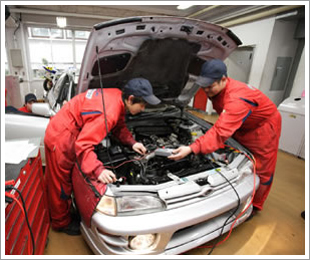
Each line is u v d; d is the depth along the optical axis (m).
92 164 1.03
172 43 1.45
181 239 1.14
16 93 4.81
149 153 1.42
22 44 5.35
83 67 1.30
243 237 1.55
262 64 4.00
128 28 1.19
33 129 1.83
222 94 1.47
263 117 1.50
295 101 3.19
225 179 1.22
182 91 2.04
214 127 1.29
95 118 1.08
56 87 2.26
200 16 4.54
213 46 1.59
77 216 1.53
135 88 1.13
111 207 0.98
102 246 1.04
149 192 1.07
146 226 0.94
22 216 0.97
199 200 1.10
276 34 3.78
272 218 1.78
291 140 3.20
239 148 1.59
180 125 1.97
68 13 5.03
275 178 2.49
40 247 1.25
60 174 1.31
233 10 3.95
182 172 1.31
